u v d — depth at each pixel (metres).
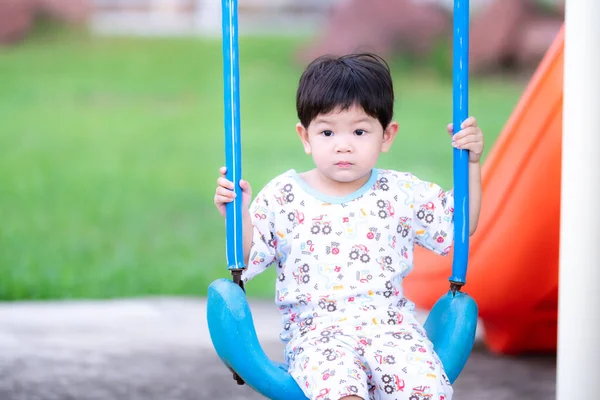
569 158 2.66
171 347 4.39
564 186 2.68
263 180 9.95
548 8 18.31
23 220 8.24
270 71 18.08
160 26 21.41
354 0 18.50
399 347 2.49
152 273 6.50
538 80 3.85
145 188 9.91
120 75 17.42
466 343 2.54
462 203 2.61
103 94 16.06
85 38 19.72
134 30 20.86
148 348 4.37
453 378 2.52
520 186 3.79
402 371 2.45
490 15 18.14
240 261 2.53
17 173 10.45
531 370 3.96
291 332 2.65
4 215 8.41
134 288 6.08
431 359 2.47
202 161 11.54
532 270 3.78
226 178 2.53
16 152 11.69
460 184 2.60
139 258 7.02
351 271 2.63
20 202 9.02
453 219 2.68
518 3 18.16
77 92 16.06
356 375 2.40
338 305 2.61
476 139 2.59
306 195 2.71
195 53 19.14
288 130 13.54
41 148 12.00
